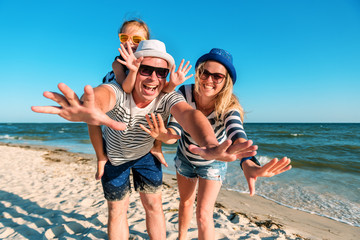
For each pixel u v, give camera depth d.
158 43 1.86
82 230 3.74
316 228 4.68
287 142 22.47
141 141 2.13
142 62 1.76
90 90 1.01
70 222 3.87
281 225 4.64
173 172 9.11
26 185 6.49
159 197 2.47
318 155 14.85
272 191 6.97
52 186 6.47
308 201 6.25
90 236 3.44
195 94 2.51
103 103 1.39
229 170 9.23
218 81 2.24
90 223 3.92
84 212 4.36
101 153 2.32
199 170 2.51
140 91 1.80
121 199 2.38
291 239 3.98
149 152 2.45
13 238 3.42
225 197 6.38
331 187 7.48
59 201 5.14
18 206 4.74
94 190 6.12
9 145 19.00
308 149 17.56
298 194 6.77
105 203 4.99
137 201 5.16
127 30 2.99
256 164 1.66
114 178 2.33
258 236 3.79
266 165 1.46
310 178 8.60
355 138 27.78
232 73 2.27
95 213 4.38
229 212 5.12
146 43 1.86
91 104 1.06
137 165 2.39
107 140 2.22
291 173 9.40
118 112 1.84
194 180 2.74
